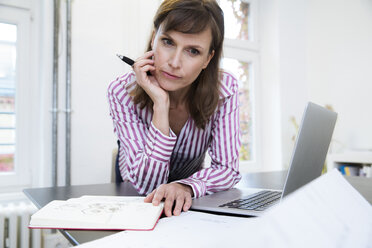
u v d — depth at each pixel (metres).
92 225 0.53
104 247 0.42
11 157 1.94
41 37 1.98
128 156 0.93
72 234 0.50
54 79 1.90
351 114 2.75
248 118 3.02
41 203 0.77
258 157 2.99
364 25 2.67
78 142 1.97
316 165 0.74
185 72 0.80
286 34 2.95
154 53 0.84
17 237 1.73
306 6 3.12
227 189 0.91
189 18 0.74
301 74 3.04
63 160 1.94
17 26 1.94
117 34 2.12
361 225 0.35
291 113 2.93
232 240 0.25
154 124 0.88
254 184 1.12
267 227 0.24
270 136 2.95
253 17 3.04
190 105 1.00
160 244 0.43
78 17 1.99
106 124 2.07
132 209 0.60
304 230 0.27
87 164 2.00
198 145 1.10
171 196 0.67
